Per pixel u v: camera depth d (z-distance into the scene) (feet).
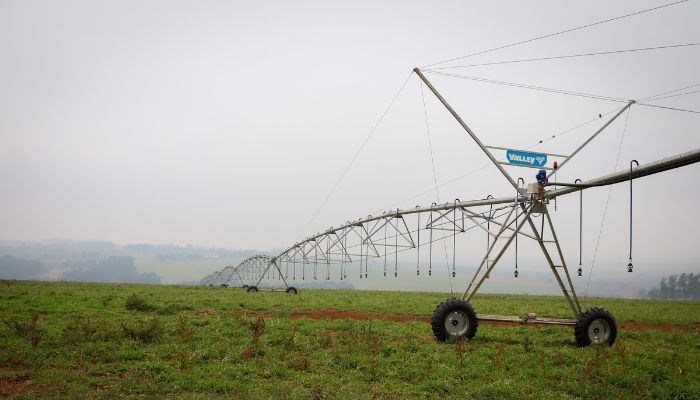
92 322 61.05
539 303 128.88
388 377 39.86
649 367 44.11
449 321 54.75
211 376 37.93
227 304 94.38
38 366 39.45
